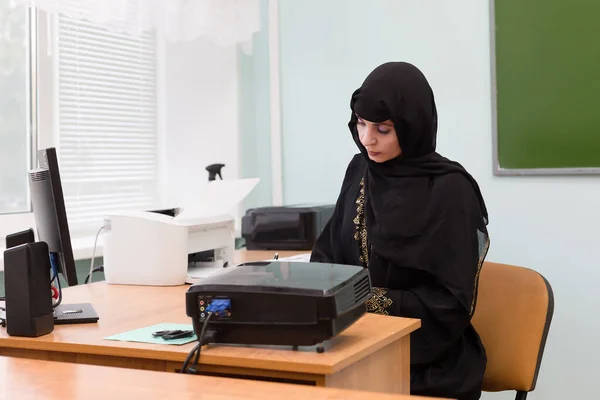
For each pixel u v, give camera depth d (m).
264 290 1.42
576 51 2.78
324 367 1.32
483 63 2.98
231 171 3.43
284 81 3.46
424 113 1.89
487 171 2.98
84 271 2.90
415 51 3.14
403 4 3.16
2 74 2.74
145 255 2.27
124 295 2.12
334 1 3.33
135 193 3.26
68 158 2.97
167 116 3.35
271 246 2.92
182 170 3.38
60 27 2.92
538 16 2.84
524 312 1.92
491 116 2.95
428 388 1.80
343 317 1.44
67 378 1.25
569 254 2.82
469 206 1.87
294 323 1.40
